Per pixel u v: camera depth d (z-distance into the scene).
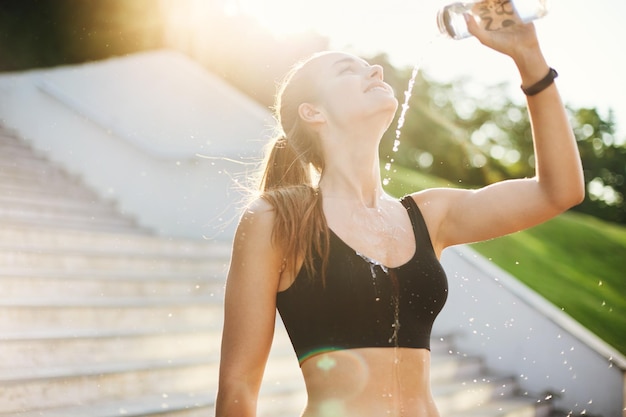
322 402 1.71
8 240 5.64
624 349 6.93
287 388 4.75
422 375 1.75
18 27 11.00
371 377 1.70
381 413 1.68
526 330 5.82
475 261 6.14
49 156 8.63
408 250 1.82
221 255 7.00
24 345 4.21
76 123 8.37
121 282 5.45
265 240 1.77
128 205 7.87
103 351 4.52
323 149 1.93
